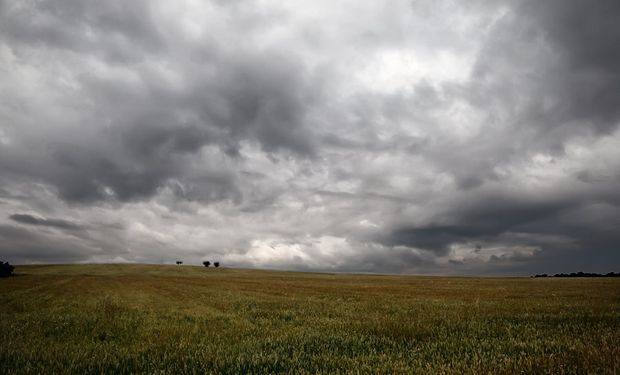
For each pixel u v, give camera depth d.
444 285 51.31
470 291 37.06
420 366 6.20
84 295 32.97
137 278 71.62
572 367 5.70
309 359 7.04
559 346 7.64
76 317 16.11
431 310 17.67
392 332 10.13
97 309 20.42
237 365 6.45
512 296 29.31
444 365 6.09
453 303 22.66
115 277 75.00
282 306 21.80
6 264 73.31
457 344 8.32
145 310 19.95
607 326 10.81
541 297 27.72
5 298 29.27
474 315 14.62
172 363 6.96
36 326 12.98
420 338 9.38
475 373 5.48
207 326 12.73
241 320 14.89
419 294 33.00
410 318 13.86
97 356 7.58
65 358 7.39
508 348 7.76
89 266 119.31
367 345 8.43
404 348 8.02
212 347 8.41
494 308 18.36
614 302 21.44
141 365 6.75
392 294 33.31
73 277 72.88
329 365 6.54
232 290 40.66
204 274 107.75
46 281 58.16
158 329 12.23
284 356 7.20
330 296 31.33
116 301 26.48
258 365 6.59
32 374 6.26
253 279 74.56
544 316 13.87
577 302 21.83
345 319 14.40
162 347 8.59
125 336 10.90
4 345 8.95
